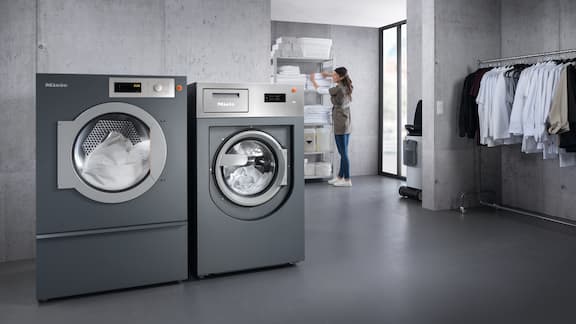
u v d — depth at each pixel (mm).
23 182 3512
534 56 4508
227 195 3004
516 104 4426
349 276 3021
